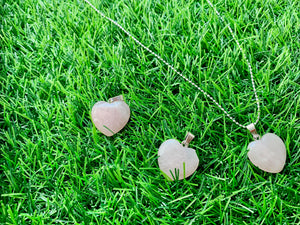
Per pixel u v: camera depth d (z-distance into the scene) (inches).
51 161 6.1
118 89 7.1
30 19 8.4
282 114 6.6
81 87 7.0
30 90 7.0
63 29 8.1
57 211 5.7
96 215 5.6
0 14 8.4
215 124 6.5
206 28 7.9
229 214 5.6
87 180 5.9
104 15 8.2
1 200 5.6
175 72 7.3
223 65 7.3
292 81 6.9
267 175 5.9
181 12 8.1
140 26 8.0
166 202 5.7
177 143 5.8
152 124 6.5
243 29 8.0
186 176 5.8
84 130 6.6
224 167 6.0
